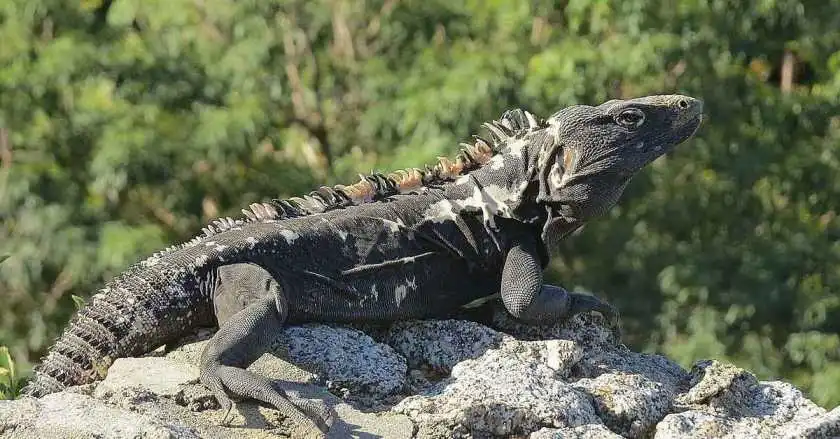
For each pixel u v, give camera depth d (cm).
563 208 789
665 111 782
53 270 1712
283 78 1828
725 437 718
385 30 1802
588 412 726
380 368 744
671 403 761
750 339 1593
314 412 679
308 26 1836
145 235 1606
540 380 731
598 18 1589
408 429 693
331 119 1873
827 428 728
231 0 1802
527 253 792
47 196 1656
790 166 1677
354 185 806
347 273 774
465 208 797
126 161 1616
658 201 1716
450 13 1781
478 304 831
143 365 725
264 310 727
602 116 779
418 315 797
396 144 1761
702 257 1656
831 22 1672
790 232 1695
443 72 1627
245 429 688
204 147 1672
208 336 765
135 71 1711
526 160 800
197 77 1750
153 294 749
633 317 1669
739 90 1669
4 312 1727
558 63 1546
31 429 651
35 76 1680
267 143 1820
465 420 698
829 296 1619
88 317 752
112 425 649
